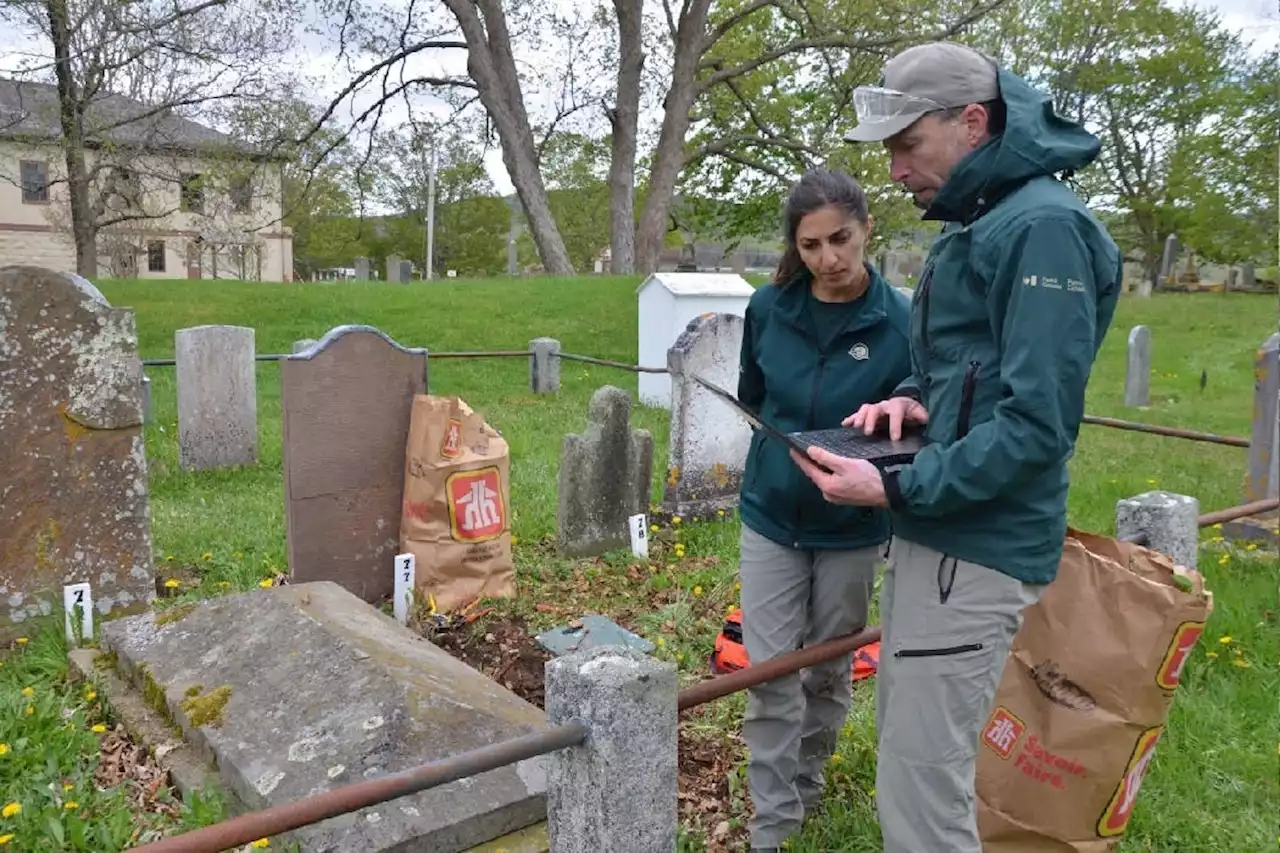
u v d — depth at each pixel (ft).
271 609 12.62
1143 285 85.15
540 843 9.45
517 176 77.36
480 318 55.01
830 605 9.46
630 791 6.52
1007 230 6.12
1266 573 17.56
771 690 9.19
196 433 26.25
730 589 17.62
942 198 6.57
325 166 92.84
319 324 52.80
